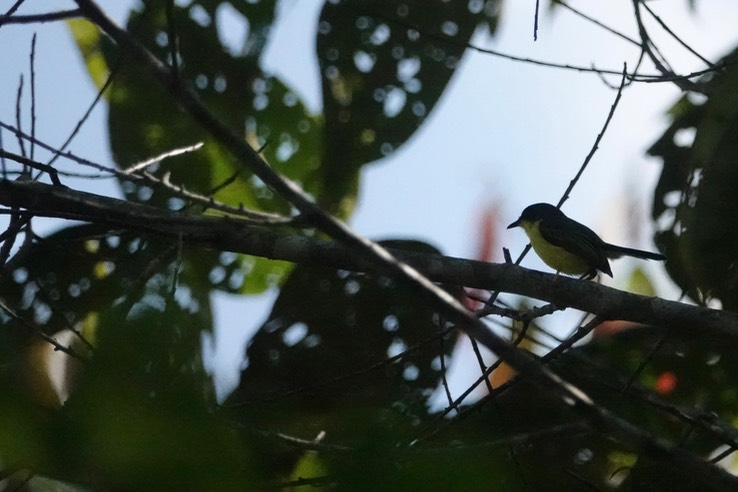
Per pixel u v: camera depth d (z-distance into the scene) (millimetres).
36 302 11492
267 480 2771
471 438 8406
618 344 12023
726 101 10297
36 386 2789
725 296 10734
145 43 13719
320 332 12484
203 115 5695
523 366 5461
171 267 11875
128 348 3029
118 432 2564
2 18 6227
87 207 8578
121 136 13773
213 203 9672
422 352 12039
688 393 11930
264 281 13516
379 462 2961
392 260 5488
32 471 2699
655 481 9672
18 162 8445
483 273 9398
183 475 2568
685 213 10617
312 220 5473
